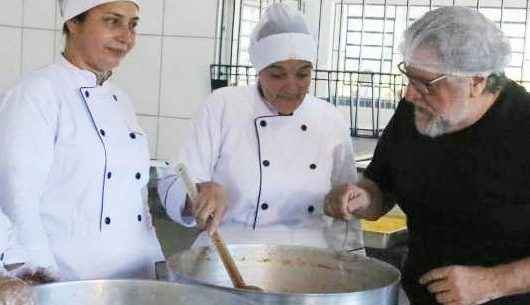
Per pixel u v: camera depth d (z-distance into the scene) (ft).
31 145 3.83
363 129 8.10
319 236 4.99
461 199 3.90
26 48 8.21
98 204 4.09
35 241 3.76
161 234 6.29
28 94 3.91
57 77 4.05
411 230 4.31
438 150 3.93
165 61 7.86
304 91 4.74
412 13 7.83
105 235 4.11
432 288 3.64
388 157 4.29
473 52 3.45
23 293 2.64
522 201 3.77
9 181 3.77
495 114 3.76
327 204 4.51
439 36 3.48
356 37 8.05
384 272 3.62
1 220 3.41
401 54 3.70
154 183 6.08
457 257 3.98
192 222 4.66
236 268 3.59
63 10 4.09
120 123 4.29
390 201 4.56
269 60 4.56
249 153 4.88
